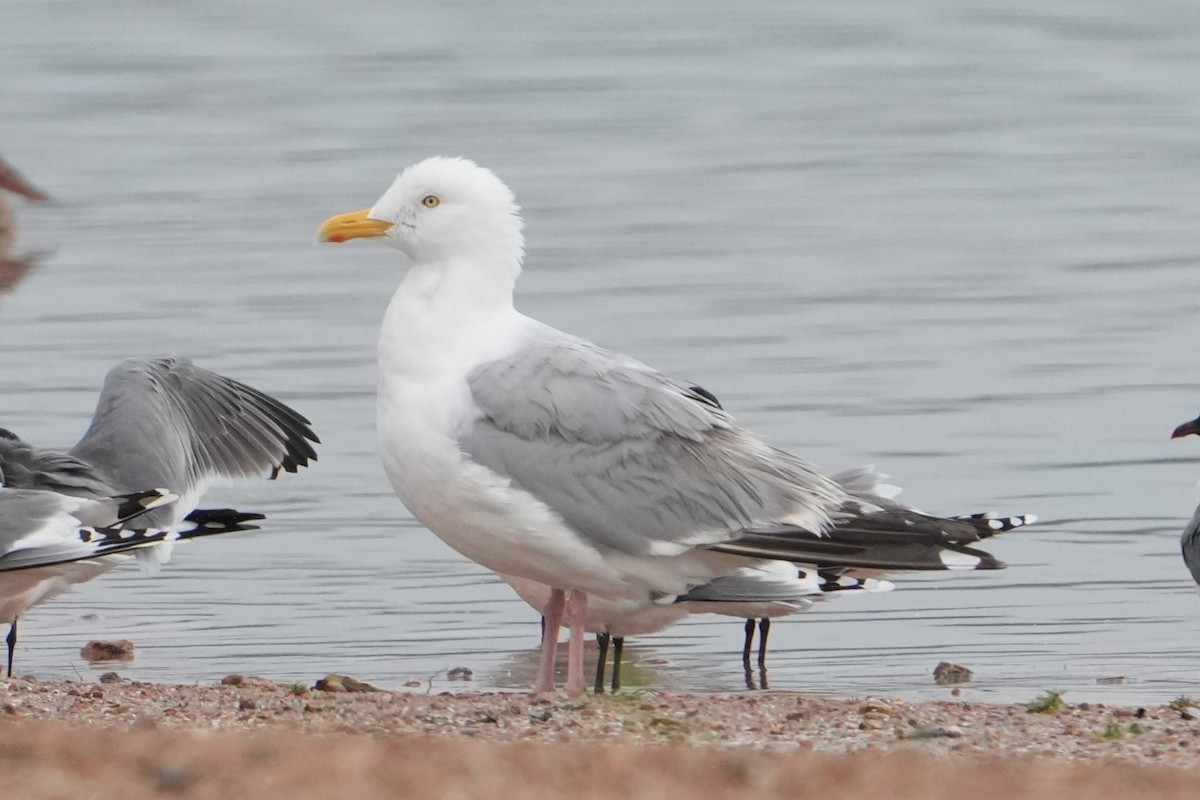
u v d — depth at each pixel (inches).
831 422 816.9
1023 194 1369.3
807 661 556.1
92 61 2030.0
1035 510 709.9
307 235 1223.5
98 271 1115.3
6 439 488.1
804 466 467.2
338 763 314.7
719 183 1413.6
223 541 677.9
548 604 476.7
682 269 1119.6
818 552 455.5
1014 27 2234.3
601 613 488.1
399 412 454.9
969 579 640.4
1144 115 1700.3
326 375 883.4
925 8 2380.7
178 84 1897.1
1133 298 1047.6
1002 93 1833.2
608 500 444.8
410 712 405.1
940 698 510.0
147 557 502.6
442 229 461.1
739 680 534.0
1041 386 873.5
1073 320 999.0
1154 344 947.3
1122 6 2351.1
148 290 1064.8
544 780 308.3
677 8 2418.8
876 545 460.4
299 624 592.1
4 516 455.8
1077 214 1293.1
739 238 1211.9
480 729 385.7
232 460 551.5
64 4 2434.8
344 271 1115.3
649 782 308.5
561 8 2429.9
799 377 887.1
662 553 450.0
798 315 1008.2
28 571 463.2
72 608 607.8
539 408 446.9
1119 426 813.9
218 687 454.3
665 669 548.7
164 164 1496.1
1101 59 2012.8
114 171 1466.5
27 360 911.7
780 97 1828.2
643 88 1878.7
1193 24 2209.6
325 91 1859.0
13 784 298.5
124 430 515.8
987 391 863.7
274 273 1109.7
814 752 365.7
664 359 917.8
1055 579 639.1
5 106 1771.7
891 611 607.8
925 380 881.5
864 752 363.3
